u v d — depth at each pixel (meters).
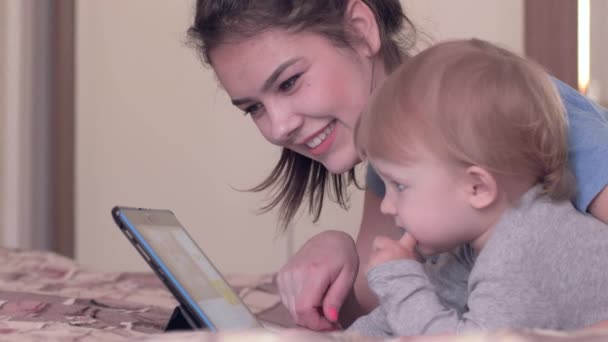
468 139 0.98
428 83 1.02
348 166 1.31
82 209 3.37
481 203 1.00
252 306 1.59
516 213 1.00
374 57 1.35
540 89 1.03
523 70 1.03
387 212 1.07
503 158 0.98
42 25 3.19
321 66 1.26
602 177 1.05
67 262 1.96
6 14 3.12
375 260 1.04
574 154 1.08
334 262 1.22
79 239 3.36
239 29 1.24
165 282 0.87
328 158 1.31
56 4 3.21
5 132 3.12
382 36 1.35
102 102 3.37
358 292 1.45
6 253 2.01
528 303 0.95
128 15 3.36
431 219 1.02
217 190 3.29
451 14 3.00
